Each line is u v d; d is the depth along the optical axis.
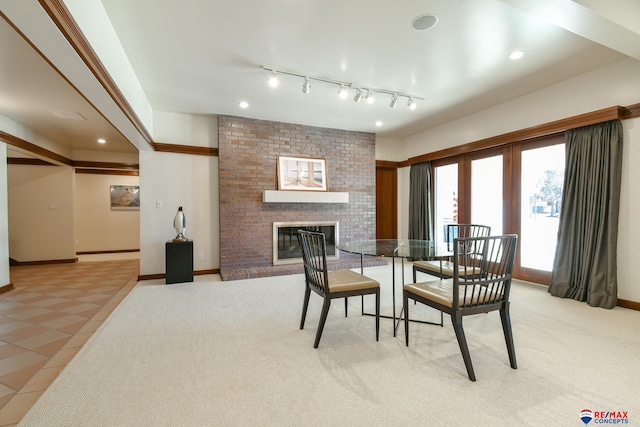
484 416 1.44
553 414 1.45
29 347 2.26
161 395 1.62
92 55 1.87
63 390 1.67
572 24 1.95
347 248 2.78
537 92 3.63
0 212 3.77
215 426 1.39
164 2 2.05
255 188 4.71
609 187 2.96
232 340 2.30
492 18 2.24
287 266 4.80
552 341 2.23
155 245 4.37
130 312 2.93
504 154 4.14
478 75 3.23
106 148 6.01
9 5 1.32
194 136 4.55
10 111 3.82
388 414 1.47
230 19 2.24
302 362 1.97
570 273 3.24
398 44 2.61
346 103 4.05
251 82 3.36
